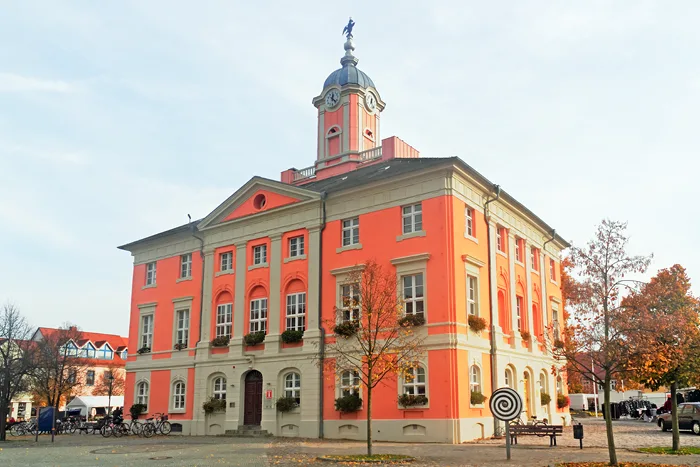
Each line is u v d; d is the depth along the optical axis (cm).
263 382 3362
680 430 3369
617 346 1711
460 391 2736
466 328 2867
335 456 2000
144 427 3588
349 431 2981
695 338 2164
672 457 1939
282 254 3475
